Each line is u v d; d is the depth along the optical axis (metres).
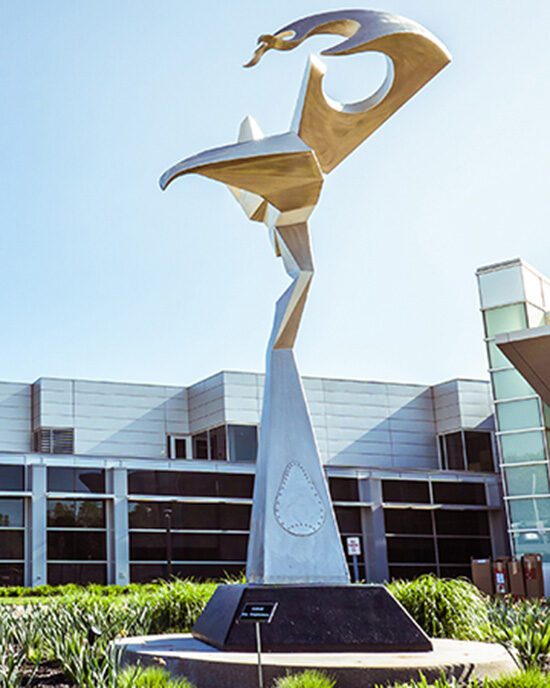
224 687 9.97
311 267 13.12
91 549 43.31
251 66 12.92
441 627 15.19
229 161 12.20
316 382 56.97
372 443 57.50
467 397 58.56
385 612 11.18
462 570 50.81
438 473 51.84
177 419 55.69
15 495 42.22
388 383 59.00
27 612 16.95
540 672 8.96
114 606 16.64
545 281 36.81
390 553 49.03
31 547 41.97
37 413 52.50
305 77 12.48
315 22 12.48
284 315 13.08
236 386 53.38
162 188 12.41
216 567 45.47
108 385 54.22
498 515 52.84
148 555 44.19
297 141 12.53
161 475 45.59
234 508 46.69
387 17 12.16
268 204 13.86
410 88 12.70
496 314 34.66
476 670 10.02
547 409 33.66
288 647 10.88
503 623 14.45
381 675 9.70
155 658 10.67
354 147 13.17
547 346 26.03
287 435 12.78
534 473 32.97
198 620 12.87
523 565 30.58
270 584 11.60
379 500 49.38
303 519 12.38
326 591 11.30
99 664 10.48
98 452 52.91
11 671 10.20
